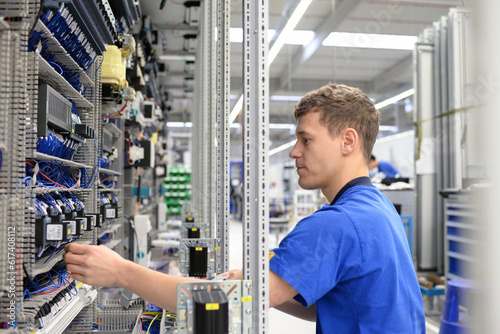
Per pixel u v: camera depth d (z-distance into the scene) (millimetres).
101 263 959
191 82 8703
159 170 5957
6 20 1062
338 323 944
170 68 7793
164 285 931
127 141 3174
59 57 1558
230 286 925
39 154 1170
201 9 3607
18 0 1057
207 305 827
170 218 9484
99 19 1688
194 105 5336
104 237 2631
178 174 9594
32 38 1251
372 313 908
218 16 2498
